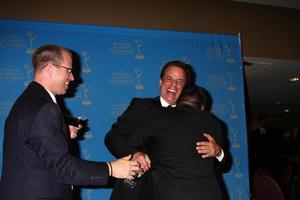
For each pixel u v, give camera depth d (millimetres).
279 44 3391
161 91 1998
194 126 1603
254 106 8188
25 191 1273
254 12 3338
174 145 1537
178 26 3035
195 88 1838
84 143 2531
